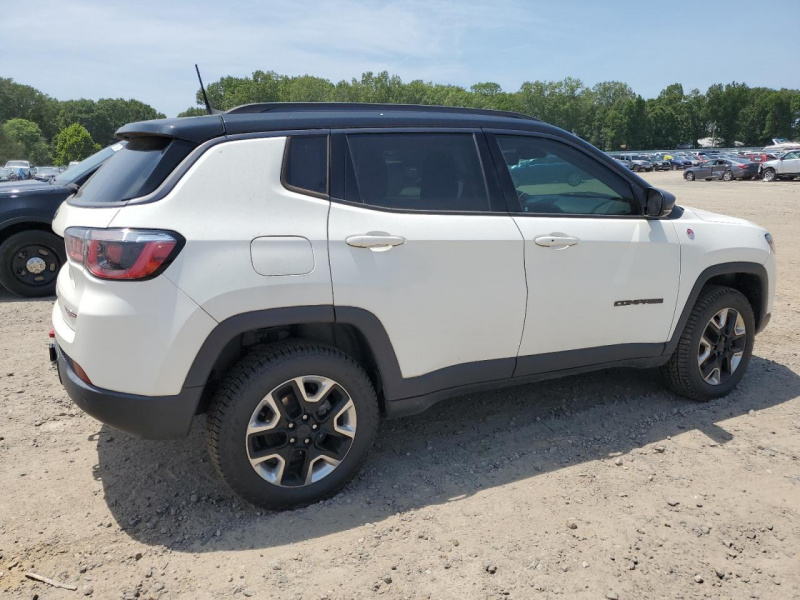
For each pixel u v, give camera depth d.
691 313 4.02
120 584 2.47
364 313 2.93
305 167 2.92
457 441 3.67
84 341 2.62
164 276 2.57
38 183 7.20
